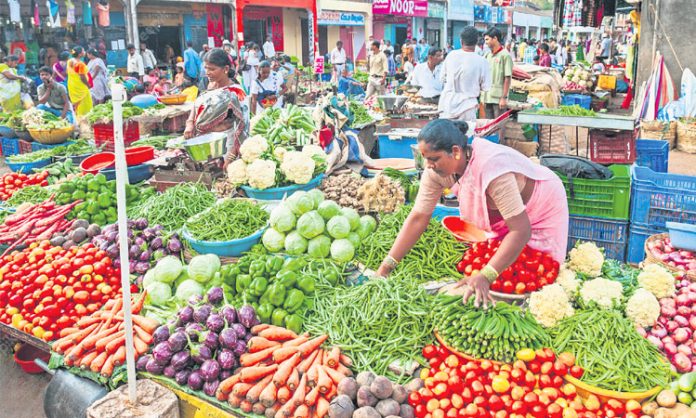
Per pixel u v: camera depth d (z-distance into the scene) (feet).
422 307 10.31
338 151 18.56
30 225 15.12
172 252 13.41
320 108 18.61
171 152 20.51
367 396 8.52
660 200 14.93
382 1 87.25
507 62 27.30
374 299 10.34
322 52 82.64
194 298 10.89
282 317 10.34
